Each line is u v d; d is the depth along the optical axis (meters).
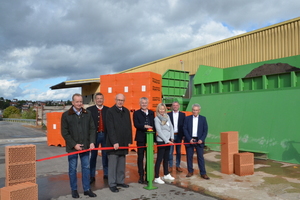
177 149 6.54
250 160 6.04
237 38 13.80
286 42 11.42
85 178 4.75
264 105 8.44
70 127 4.62
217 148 9.23
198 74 11.70
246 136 8.41
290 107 7.71
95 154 5.69
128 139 5.28
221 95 10.09
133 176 6.15
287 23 11.41
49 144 12.30
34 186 3.70
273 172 6.18
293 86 8.02
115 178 5.06
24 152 3.94
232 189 4.99
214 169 6.71
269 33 12.20
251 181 5.51
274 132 7.76
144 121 5.58
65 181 5.77
